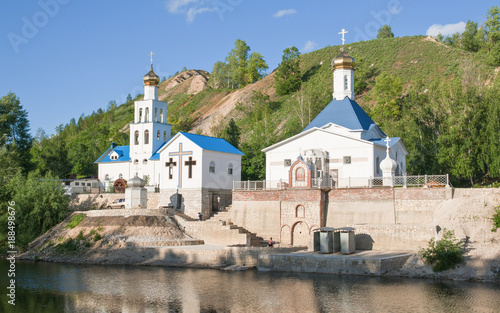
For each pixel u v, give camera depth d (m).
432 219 53.16
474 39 153.00
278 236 63.09
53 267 57.41
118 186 85.62
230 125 115.12
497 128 70.38
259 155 92.56
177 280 46.94
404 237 51.19
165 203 74.81
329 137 65.38
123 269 54.88
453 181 76.69
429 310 34.09
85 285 45.72
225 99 186.75
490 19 150.12
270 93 170.75
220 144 78.12
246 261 53.44
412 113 89.25
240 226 66.56
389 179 57.28
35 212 72.44
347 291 39.81
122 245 62.34
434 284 41.59
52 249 66.50
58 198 74.75
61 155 131.38
